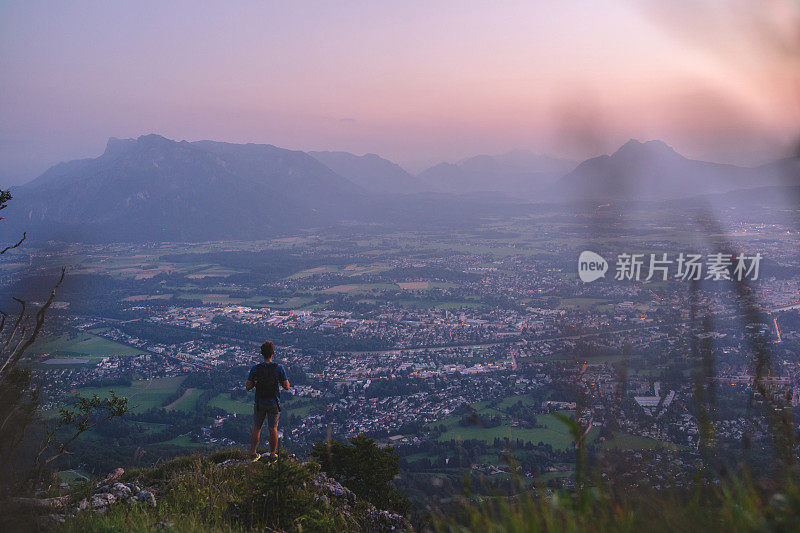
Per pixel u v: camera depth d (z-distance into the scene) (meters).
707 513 2.04
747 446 1.92
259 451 9.16
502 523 2.24
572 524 2.11
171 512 5.97
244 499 5.97
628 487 2.04
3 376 4.55
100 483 7.13
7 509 4.38
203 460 8.51
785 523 1.92
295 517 5.70
